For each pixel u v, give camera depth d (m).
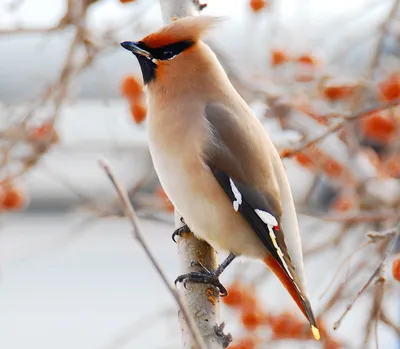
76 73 11.04
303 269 9.38
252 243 9.27
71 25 11.07
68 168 16.50
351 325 11.93
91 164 16.38
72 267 18.19
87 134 13.88
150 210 11.65
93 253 18.56
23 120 10.75
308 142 9.45
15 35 11.84
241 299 10.70
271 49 11.71
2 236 17.47
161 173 9.35
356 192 11.54
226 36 12.91
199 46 9.41
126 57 13.98
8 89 16.17
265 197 9.26
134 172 14.19
